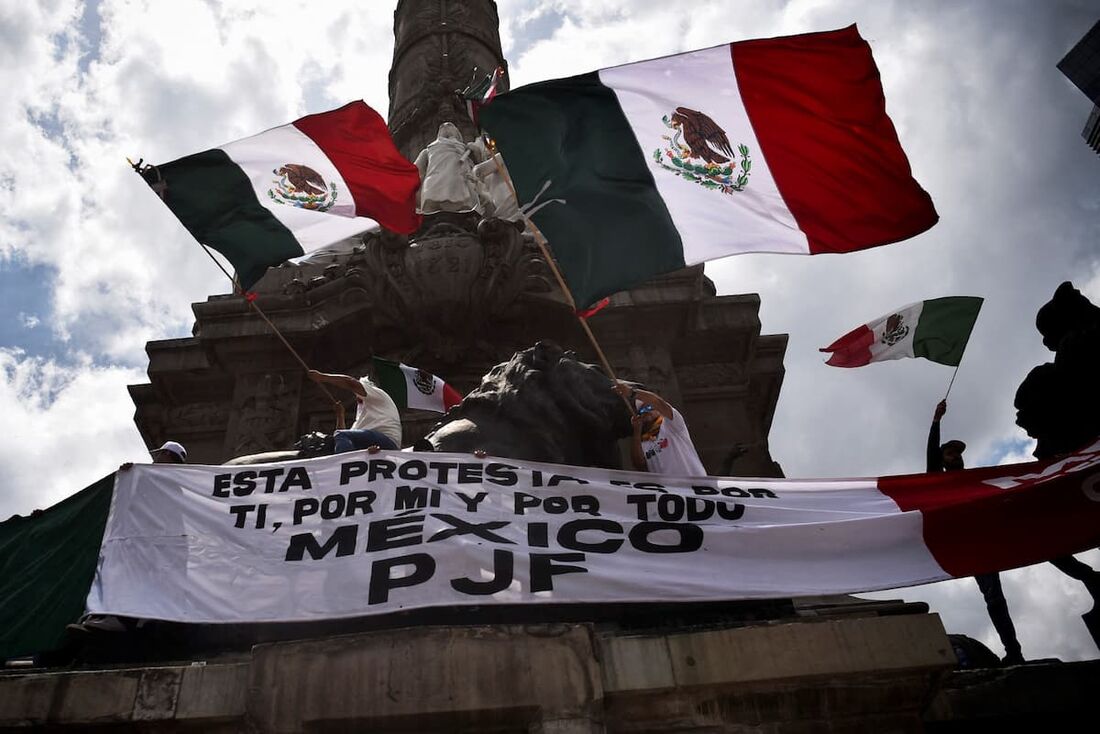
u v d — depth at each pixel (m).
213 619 7.80
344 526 8.34
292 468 8.79
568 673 7.17
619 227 9.34
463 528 8.24
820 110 9.55
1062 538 8.36
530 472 8.80
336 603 7.80
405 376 13.92
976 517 8.46
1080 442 10.55
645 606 8.62
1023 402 11.13
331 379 10.60
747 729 7.41
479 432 9.81
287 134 11.36
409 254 15.98
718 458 15.32
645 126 9.74
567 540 8.28
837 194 9.33
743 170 9.50
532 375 10.20
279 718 6.92
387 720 6.97
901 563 8.29
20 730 7.05
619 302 16.30
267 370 16.17
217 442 15.84
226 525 8.43
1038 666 8.48
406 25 28.06
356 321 16.30
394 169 11.51
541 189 9.51
